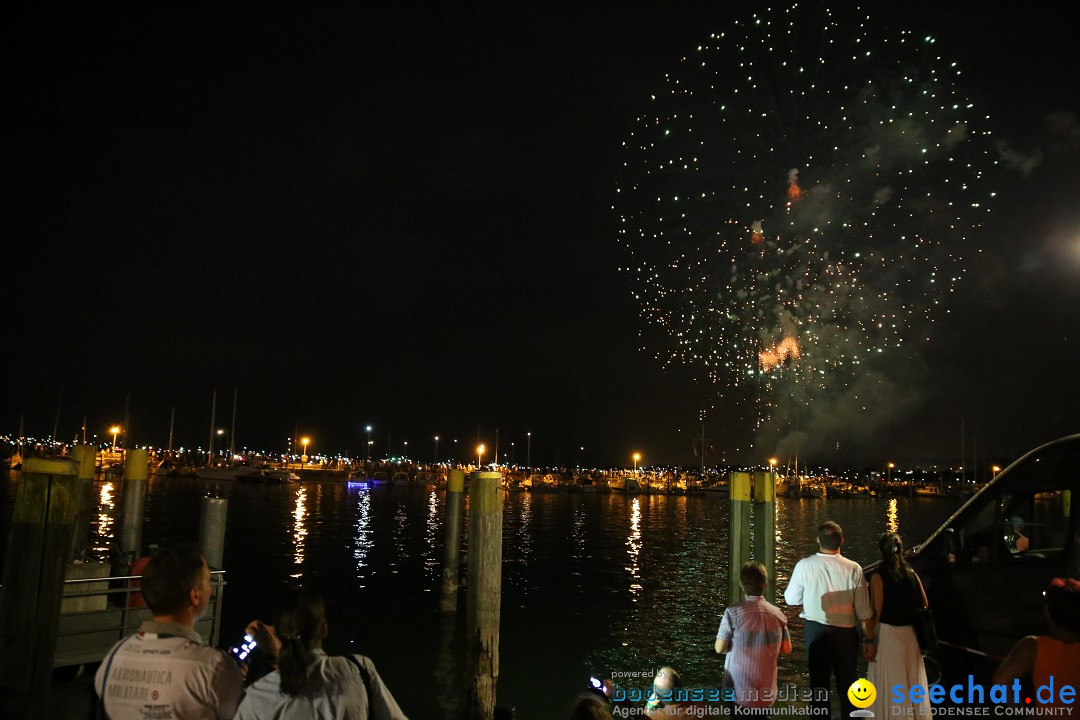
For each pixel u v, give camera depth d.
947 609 7.73
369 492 89.44
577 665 13.07
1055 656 4.50
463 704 11.12
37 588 6.73
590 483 110.38
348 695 3.87
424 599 19.45
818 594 7.17
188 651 3.54
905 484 124.75
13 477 81.44
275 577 22.84
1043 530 7.41
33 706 6.62
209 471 100.19
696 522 52.56
